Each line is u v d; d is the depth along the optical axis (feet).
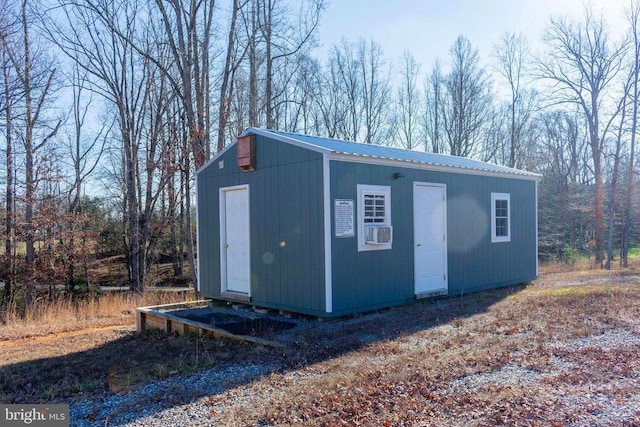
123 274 70.23
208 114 56.18
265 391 13.62
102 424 11.71
